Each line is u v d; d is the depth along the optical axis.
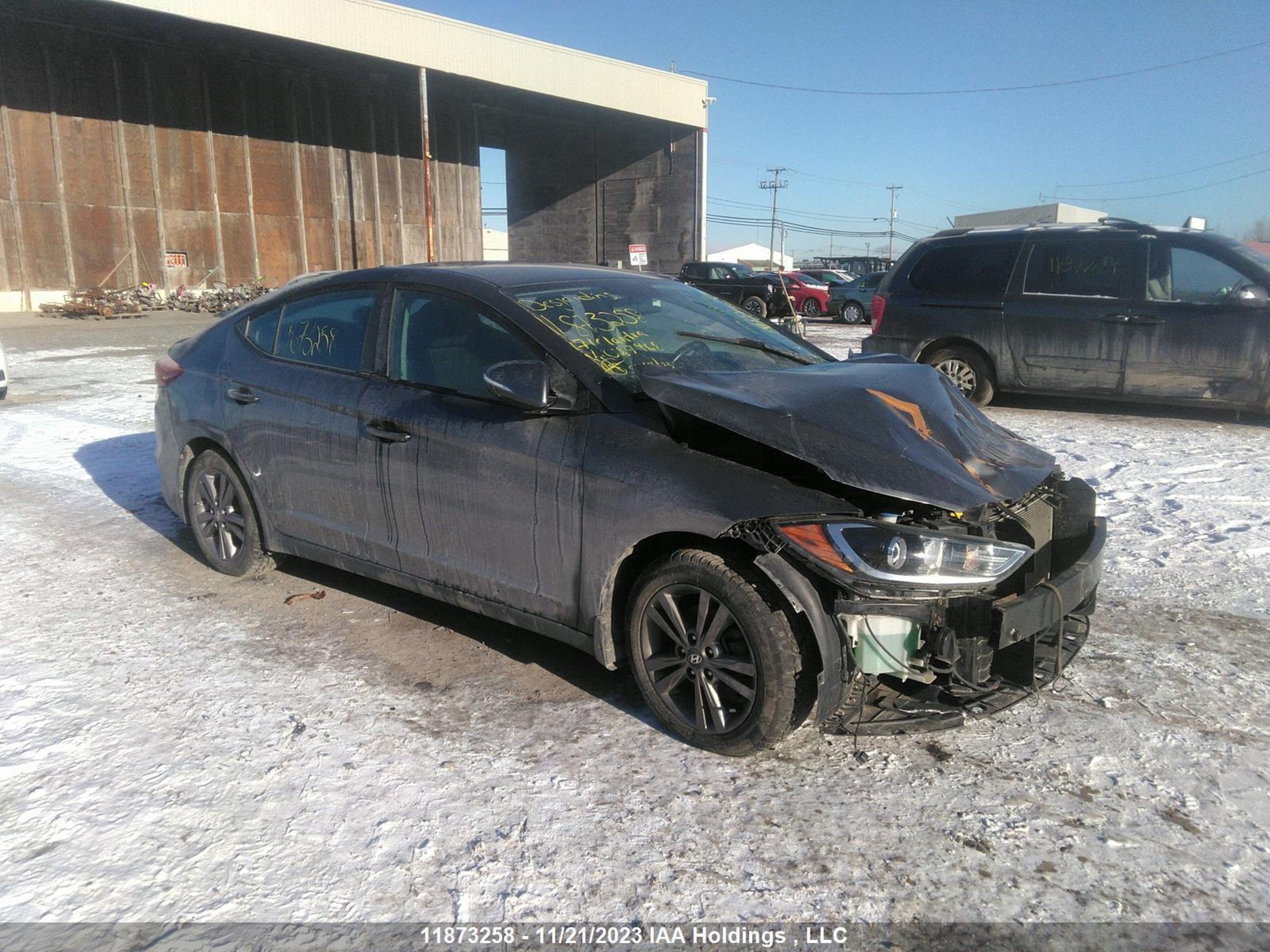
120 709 3.54
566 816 2.88
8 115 25.33
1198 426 8.85
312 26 26.75
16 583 4.90
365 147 33.50
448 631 4.29
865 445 3.02
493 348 3.74
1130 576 4.93
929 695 3.30
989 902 2.50
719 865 2.66
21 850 2.71
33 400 10.69
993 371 9.74
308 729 3.40
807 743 3.31
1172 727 3.38
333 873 2.62
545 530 3.47
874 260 48.09
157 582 4.93
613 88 34.53
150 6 24.02
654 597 3.26
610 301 4.09
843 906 2.49
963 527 3.08
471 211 37.59
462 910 2.48
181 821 2.85
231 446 4.66
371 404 4.03
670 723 3.32
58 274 26.73
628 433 3.32
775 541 2.95
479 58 30.44
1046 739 3.31
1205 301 8.56
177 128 28.62
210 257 29.83
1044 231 9.45
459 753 3.24
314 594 4.74
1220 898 2.51
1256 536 5.50
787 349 4.33
